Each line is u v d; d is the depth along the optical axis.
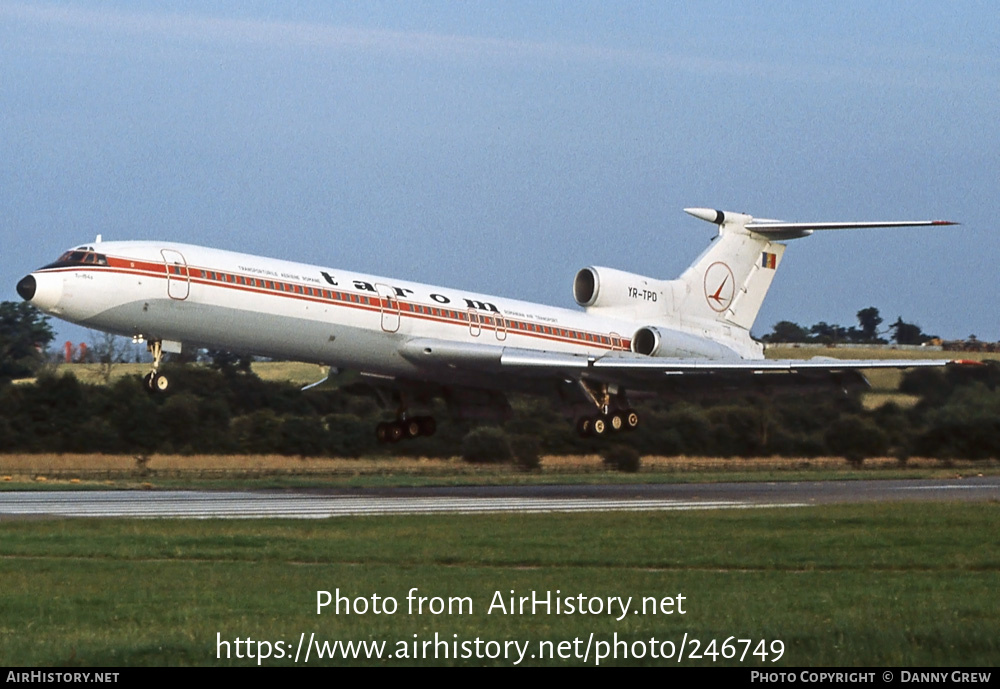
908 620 50.62
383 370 133.38
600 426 144.50
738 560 70.12
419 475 170.50
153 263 111.94
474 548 74.50
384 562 69.75
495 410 149.62
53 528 83.56
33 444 183.25
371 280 129.88
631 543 77.25
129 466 174.88
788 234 161.38
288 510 105.31
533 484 153.38
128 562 69.06
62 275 107.75
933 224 135.88
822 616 52.53
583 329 147.50
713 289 158.62
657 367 133.88
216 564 68.38
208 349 121.31
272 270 120.06
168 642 46.56
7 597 56.41
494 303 141.12
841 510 101.38
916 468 199.00
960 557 71.56
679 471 186.88
